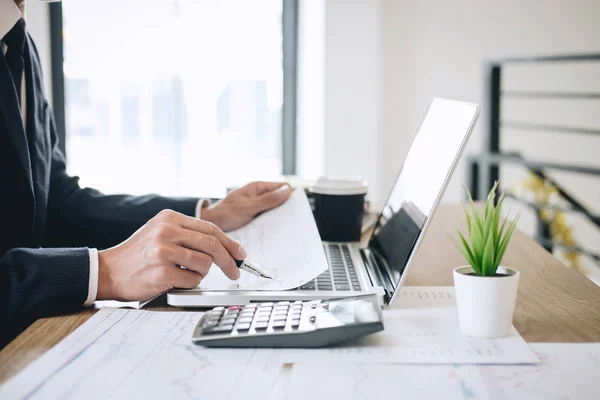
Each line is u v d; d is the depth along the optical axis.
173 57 3.61
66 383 0.63
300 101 3.62
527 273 1.06
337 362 0.69
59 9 3.48
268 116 3.68
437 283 1.00
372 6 3.36
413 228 0.90
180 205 1.31
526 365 0.68
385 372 0.66
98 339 0.75
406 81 3.55
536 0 3.56
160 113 3.68
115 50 3.58
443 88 3.57
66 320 0.83
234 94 3.66
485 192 2.97
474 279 0.75
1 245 1.16
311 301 0.82
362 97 3.41
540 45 3.60
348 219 1.29
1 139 1.16
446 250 1.23
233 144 3.71
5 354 0.71
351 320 0.74
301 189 1.30
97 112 3.64
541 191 3.31
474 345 0.73
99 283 0.88
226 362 0.69
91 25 3.54
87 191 1.39
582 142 3.75
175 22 3.58
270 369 0.67
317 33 3.46
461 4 3.53
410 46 3.54
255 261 1.01
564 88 3.69
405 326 0.79
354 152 3.45
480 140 3.67
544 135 3.75
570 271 1.08
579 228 3.82
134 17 3.56
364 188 1.30
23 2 1.32
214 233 0.92
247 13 3.57
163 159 3.74
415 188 1.00
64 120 3.57
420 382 0.64
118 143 3.69
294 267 0.95
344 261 1.09
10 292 0.84
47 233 1.35
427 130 1.08
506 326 0.75
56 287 0.85
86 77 3.59
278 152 3.70
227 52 3.61
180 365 0.68
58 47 3.51
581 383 0.64
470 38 3.55
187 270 0.90
